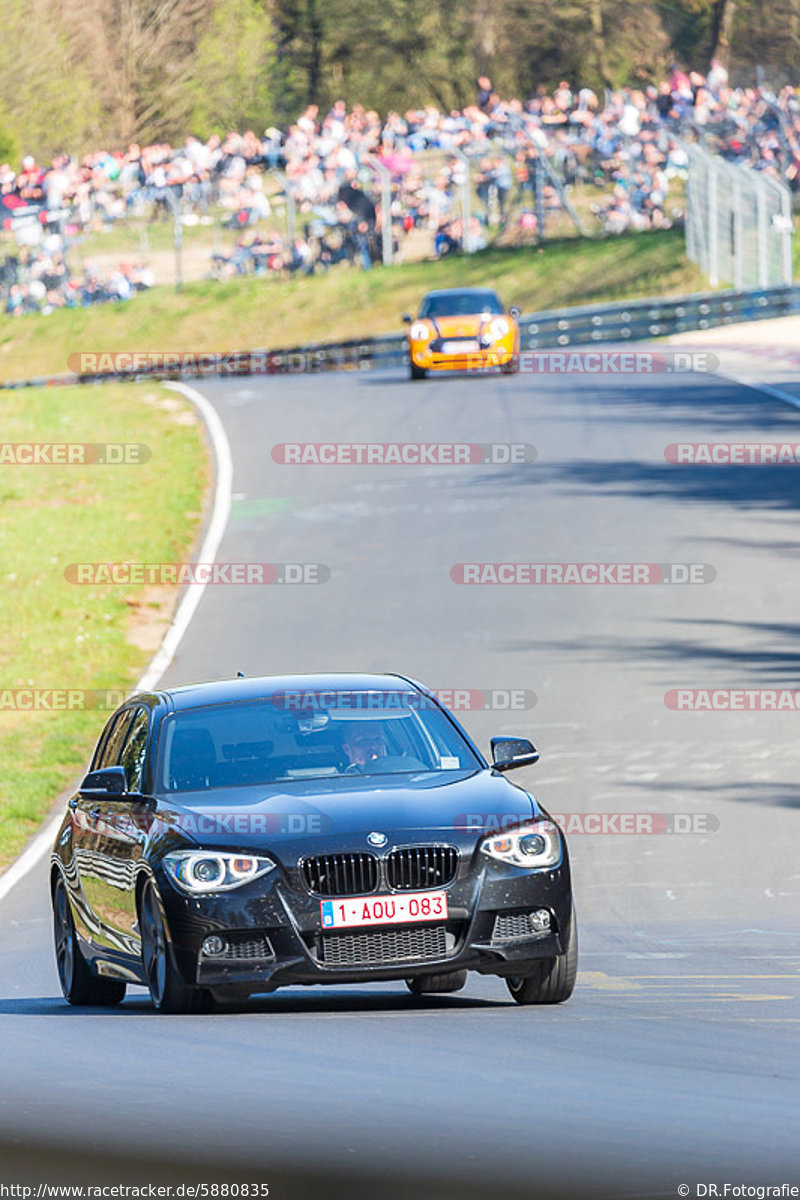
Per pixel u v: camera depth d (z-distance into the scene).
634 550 88.00
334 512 105.19
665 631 73.62
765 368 150.88
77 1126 19.52
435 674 70.50
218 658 78.25
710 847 49.28
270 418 142.12
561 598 80.44
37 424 148.25
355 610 82.62
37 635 86.00
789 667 67.06
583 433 123.00
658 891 45.91
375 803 31.09
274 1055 25.19
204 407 152.00
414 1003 33.28
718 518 93.31
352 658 74.50
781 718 61.06
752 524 91.25
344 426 134.12
